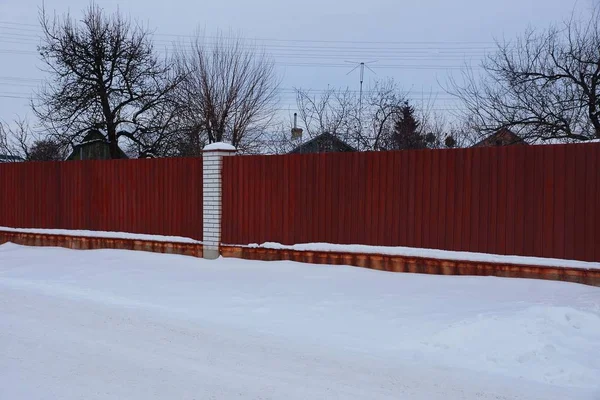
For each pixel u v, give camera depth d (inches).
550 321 270.4
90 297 380.2
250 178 470.0
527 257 358.9
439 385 222.7
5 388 217.5
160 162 524.1
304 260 441.1
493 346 256.7
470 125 700.7
